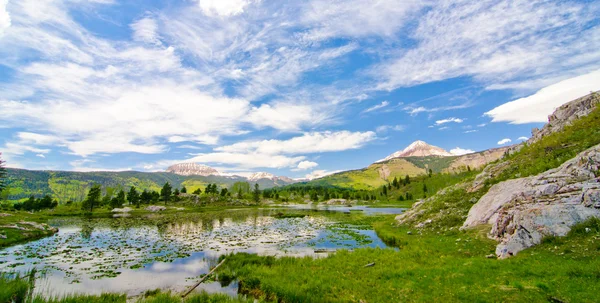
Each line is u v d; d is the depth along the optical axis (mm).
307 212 113688
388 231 46719
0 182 82438
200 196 178125
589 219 20781
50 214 111000
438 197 53531
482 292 15391
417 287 18031
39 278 25516
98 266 29750
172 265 30047
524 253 21156
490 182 44219
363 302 16922
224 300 18766
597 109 44031
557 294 13609
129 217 97812
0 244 41969
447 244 30734
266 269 25453
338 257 29141
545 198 25312
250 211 126000
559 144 41281
